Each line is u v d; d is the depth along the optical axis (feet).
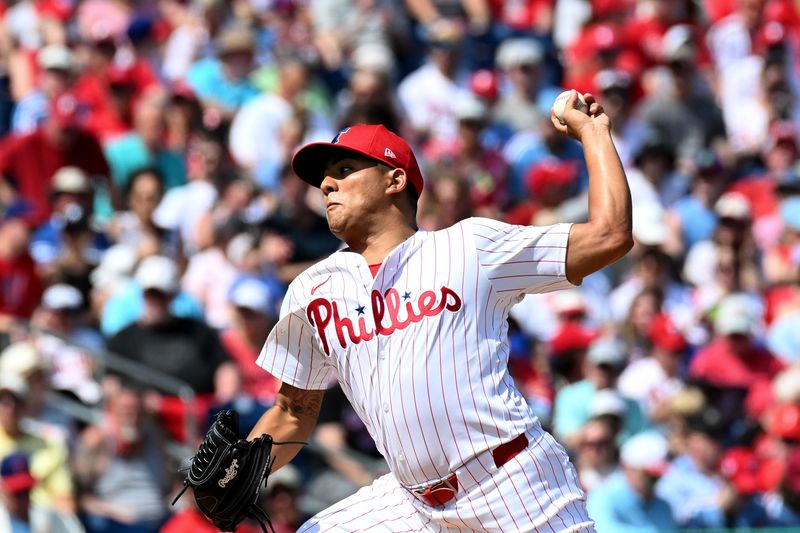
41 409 101.65
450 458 49.03
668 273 132.67
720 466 108.47
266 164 143.02
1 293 114.21
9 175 132.16
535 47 162.81
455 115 154.92
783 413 108.37
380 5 177.47
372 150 50.85
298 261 124.88
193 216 126.93
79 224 119.55
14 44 160.25
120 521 99.81
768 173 155.63
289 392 53.78
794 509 105.91
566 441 110.93
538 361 119.03
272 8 172.96
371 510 52.26
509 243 49.34
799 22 184.03
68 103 142.20
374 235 51.19
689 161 156.04
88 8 167.12
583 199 139.03
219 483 50.78
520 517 49.08
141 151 136.67
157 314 108.37
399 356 48.96
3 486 93.30
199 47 162.20
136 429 101.65
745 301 124.67
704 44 180.14
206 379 107.45
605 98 162.61
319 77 158.51
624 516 103.76
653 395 119.44
